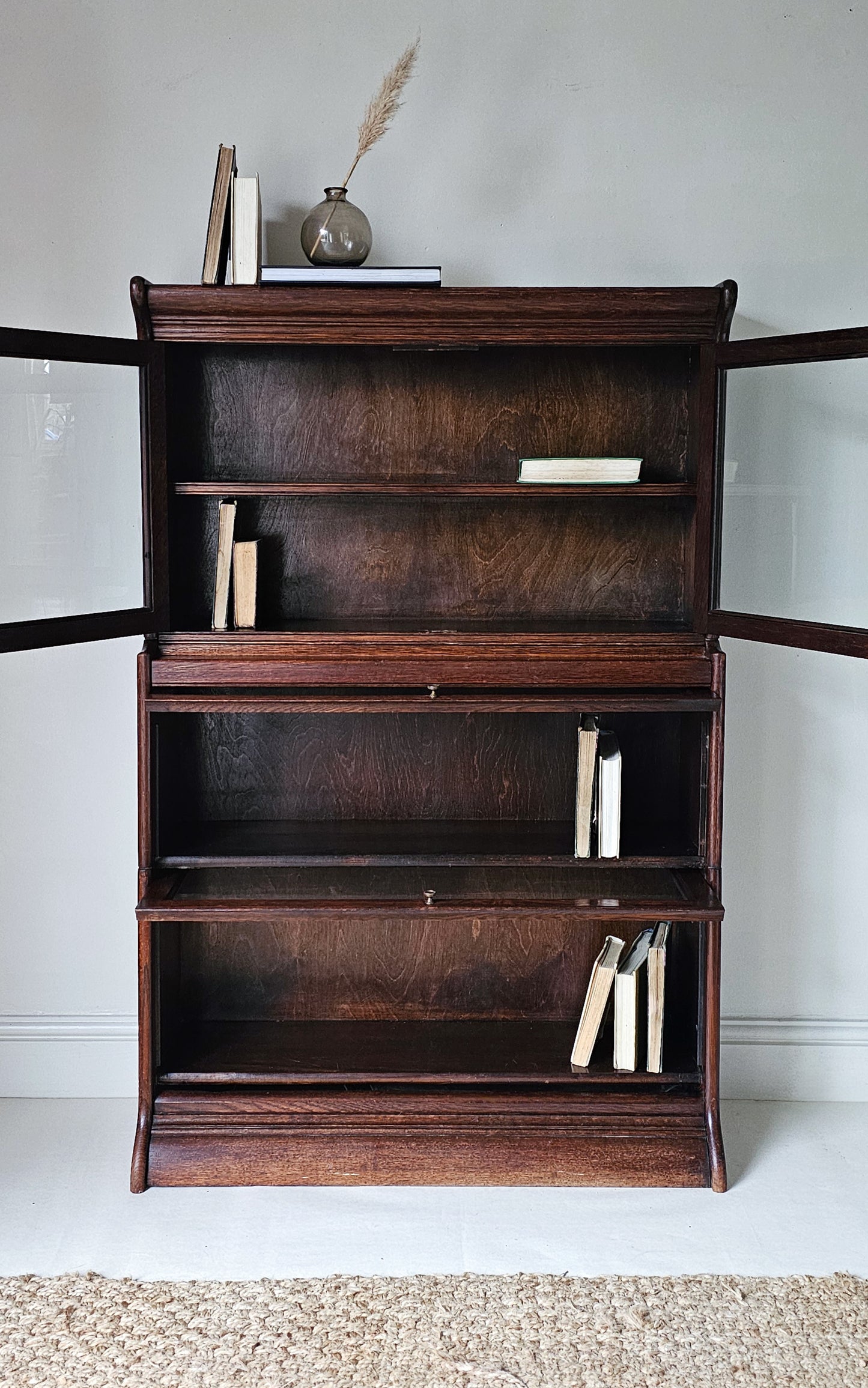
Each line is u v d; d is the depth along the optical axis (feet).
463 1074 8.57
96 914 9.55
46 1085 9.71
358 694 8.28
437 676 8.22
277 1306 7.07
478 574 9.06
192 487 8.14
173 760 8.85
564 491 8.16
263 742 9.21
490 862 8.33
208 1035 9.18
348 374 8.86
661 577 9.05
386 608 9.09
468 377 8.87
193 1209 8.15
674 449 8.95
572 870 8.93
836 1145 9.07
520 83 8.89
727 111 8.93
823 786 9.53
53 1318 6.95
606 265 9.05
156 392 7.99
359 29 8.83
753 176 8.99
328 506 8.97
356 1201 8.29
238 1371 6.52
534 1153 8.47
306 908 8.16
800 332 9.14
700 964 8.57
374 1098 8.47
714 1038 8.42
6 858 9.45
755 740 9.50
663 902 8.30
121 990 9.65
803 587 7.67
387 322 7.91
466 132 8.93
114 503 7.91
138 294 7.78
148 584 8.16
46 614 7.60
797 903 9.66
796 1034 9.76
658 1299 7.16
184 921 8.59
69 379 7.59
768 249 9.06
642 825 9.21
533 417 8.93
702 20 8.86
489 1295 7.20
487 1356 6.66
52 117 8.84
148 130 8.88
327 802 9.29
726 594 8.20
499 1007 9.54
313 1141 8.46
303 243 8.32
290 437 8.91
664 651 8.29
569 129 8.94
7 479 7.38
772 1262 7.58
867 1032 9.75
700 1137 8.48
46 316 9.04
